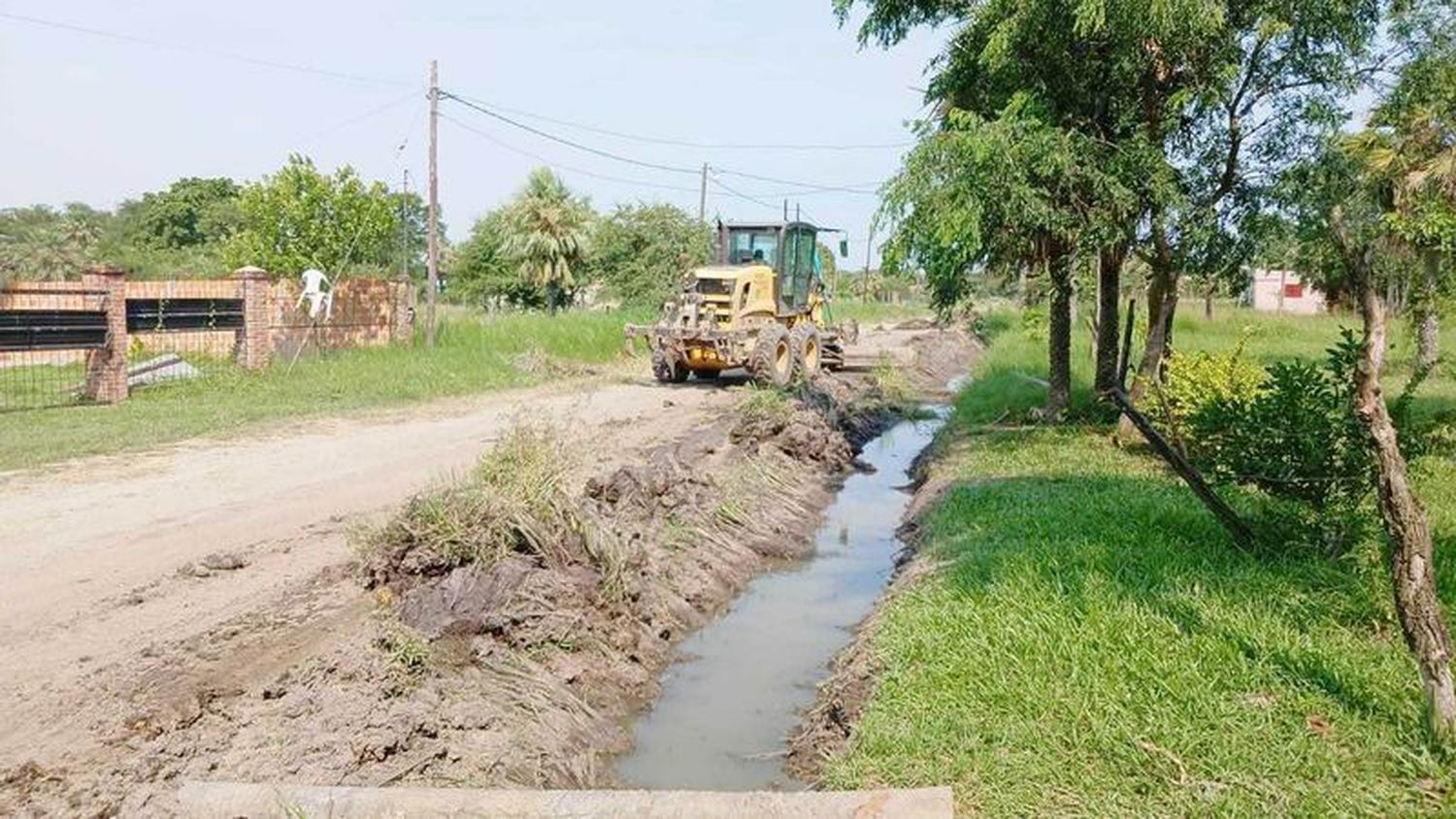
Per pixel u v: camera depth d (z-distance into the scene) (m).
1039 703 5.41
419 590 6.95
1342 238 5.18
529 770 5.61
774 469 13.03
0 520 9.34
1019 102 11.94
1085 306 26.41
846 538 11.53
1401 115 11.43
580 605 7.40
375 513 9.67
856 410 19.11
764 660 7.92
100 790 4.79
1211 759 4.77
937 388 25.80
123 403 16.38
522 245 41.81
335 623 6.85
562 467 8.42
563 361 22.70
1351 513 7.27
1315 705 5.21
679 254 44.66
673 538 9.58
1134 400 13.38
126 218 69.69
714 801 4.34
